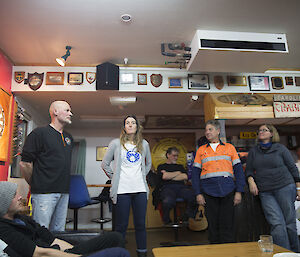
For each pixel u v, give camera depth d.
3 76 3.33
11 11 2.53
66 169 2.23
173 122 5.80
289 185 2.53
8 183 1.39
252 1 2.49
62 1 2.40
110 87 3.60
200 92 3.87
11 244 1.26
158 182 3.61
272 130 2.71
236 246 1.67
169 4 2.49
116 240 1.57
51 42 3.12
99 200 3.81
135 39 3.11
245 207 2.85
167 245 3.30
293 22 2.87
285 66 4.00
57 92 3.69
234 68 3.55
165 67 3.85
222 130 3.81
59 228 2.20
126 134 2.29
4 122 3.24
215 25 2.88
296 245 2.45
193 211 3.43
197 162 2.57
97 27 2.83
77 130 6.22
